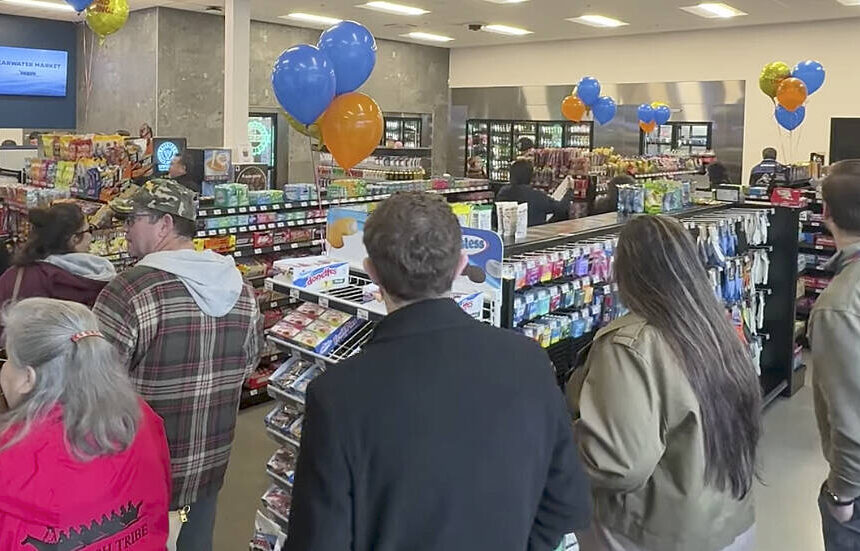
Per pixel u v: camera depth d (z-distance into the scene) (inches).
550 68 570.6
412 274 54.1
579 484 60.1
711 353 71.5
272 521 109.9
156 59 452.1
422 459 50.8
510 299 111.7
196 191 216.2
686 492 72.1
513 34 528.7
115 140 211.5
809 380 241.0
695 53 503.8
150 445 69.0
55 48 512.4
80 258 114.7
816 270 301.0
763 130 482.6
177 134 465.7
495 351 55.1
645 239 74.2
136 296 85.7
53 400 61.4
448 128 628.7
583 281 137.7
